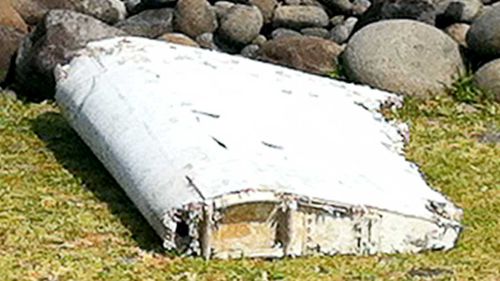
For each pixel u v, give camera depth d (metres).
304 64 13.63
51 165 10.38
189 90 9.79
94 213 9.10
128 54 10.59
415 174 9.21
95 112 9.95
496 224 9.10
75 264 8.00
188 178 8.29
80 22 12.68
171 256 8.18
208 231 8.08
